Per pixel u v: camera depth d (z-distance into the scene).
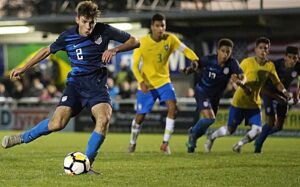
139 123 37.41
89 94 24.53
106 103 24.48
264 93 38.53
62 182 22.34
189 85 72.00
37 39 80.38
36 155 33.97
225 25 69.31
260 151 38.69
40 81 78.56
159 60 37.06
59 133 64.56
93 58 24.66
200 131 37.44
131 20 69.00
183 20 67.56
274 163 30.34
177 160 31.48
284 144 48.41
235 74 36.19
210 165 28.98
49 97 70.94
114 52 23.88
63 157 32.50
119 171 26.08
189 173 25.59
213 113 37.25
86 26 23.91
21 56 81.00
